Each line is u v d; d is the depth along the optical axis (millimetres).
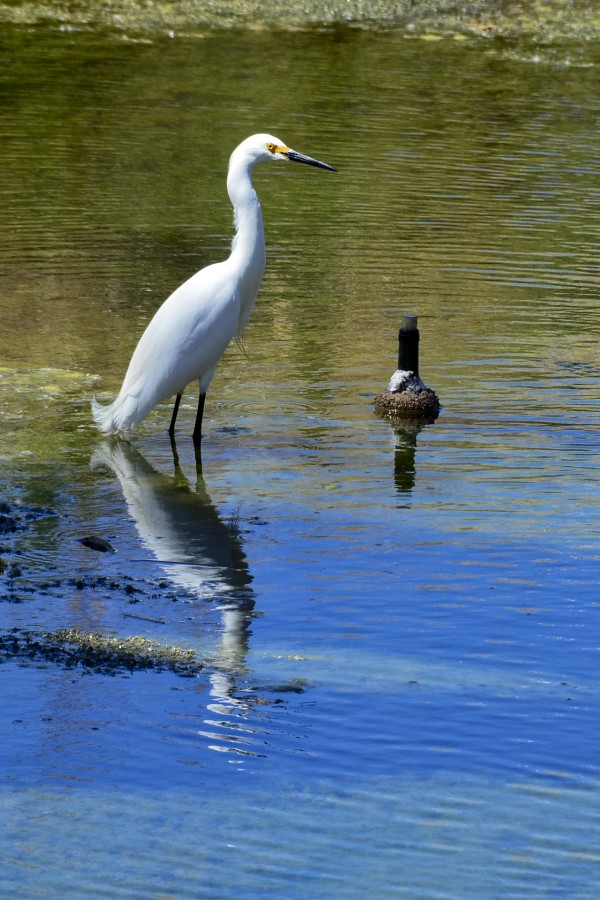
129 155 26125
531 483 12656
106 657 9109
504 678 8945
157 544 11117
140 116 29172
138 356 13625
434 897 6660
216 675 8922
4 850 6965
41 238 20953
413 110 30781
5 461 12945
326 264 20250
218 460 13172
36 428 13906
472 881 6789
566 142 28484
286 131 28297
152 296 18531
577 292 19281
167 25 39219
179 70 33844
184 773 7723
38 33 37250
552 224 22609
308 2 42562
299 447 13578
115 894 6633
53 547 11008
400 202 23703
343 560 10844
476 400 15070
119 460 13125
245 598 10141
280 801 7461
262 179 24984
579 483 12680
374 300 18703
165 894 6637
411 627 9703
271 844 7059
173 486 12445
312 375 15852
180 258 20281
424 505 12070
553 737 8211
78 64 33906
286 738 8117
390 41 38688
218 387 15422
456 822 7305
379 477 12758
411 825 7262
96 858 6906
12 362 15875
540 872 6883
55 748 7945
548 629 9695
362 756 7949
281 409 14719
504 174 25750
